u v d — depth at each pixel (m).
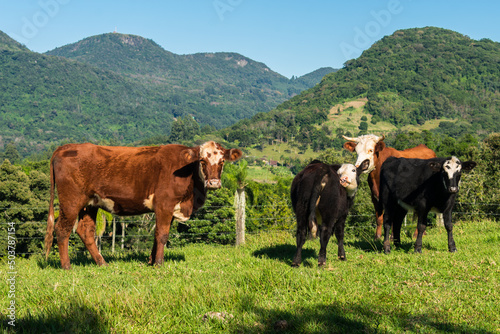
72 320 4.34
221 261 7.96
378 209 10.61
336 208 7.00
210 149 7.59
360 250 9.08
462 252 8.33
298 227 6.99
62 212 7.46
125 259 8.75
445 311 4.76
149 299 4.96
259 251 9.23
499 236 10.16
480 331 4.23
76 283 5.84
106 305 4.68
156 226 7.76
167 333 4.20
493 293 5.41
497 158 24.84
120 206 7.76
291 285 5.65
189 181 7.80
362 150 10.40
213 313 4.56
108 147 7.79
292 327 4.30
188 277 6.17
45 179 29.50
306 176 6.96
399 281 6.00
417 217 8.97
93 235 8.00
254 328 4.27
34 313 4.57
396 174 9.06
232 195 26.25
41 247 26.11
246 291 5.35
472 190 16.58
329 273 6.43
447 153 62.81
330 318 4.50
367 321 4.45
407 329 4.27
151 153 7.76
